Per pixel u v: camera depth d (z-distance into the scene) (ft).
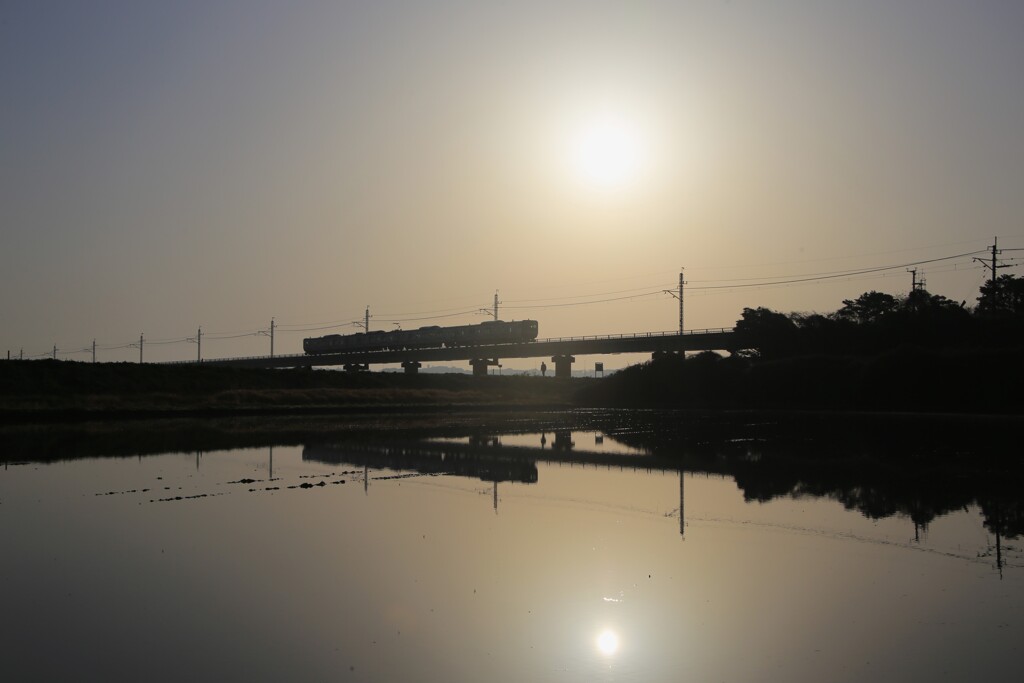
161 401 283.79
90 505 86.28
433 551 65.05
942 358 264.93
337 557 63.00
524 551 65.05
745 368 334.44
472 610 50.14
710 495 92.84
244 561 61.87
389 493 94.27
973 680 39.65
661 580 56.75
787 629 46.88
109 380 294.46
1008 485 99.40
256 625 47.47
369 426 211.61
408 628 46.93
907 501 88.02
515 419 249.75
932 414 251.19
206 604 51.39
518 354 466.70
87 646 44.16
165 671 40.68
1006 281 337.31
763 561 61.98
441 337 478.59
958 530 72.95
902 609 50.49
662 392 341.21
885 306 351.67
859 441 159.53
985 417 234.38
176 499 89.86
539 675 40.24
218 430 193.77
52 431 189.16
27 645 44.32
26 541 68.74
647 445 156.35
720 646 44.24
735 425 215.31
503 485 101.04
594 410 319.27
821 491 95.35
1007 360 253.03
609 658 42.47
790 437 171.83
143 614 49.47
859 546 66.95
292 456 134.92
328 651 43.39
